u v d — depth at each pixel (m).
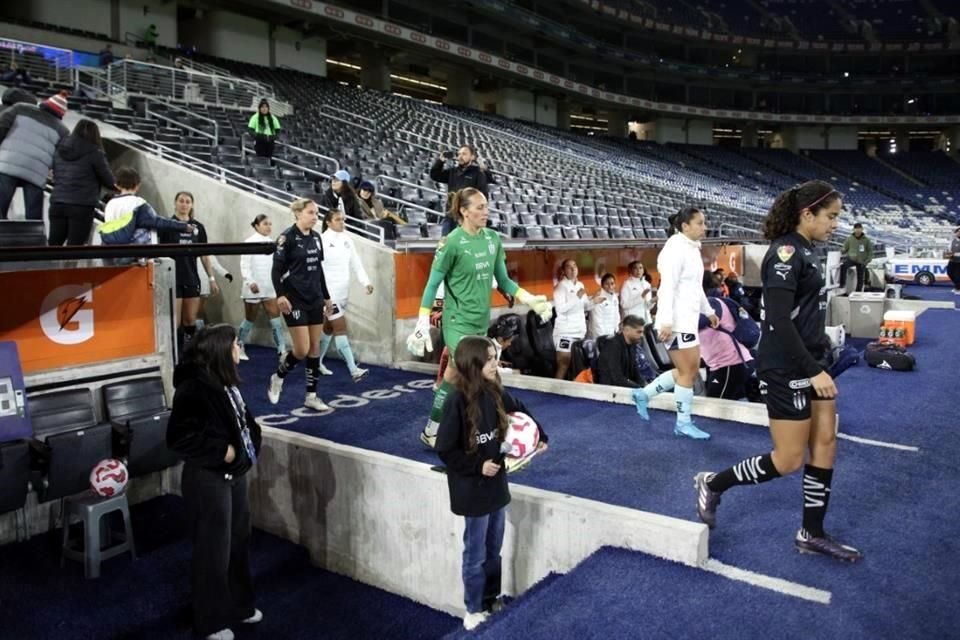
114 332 5.33
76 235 6.16
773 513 3.94
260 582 4.76
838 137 53.84
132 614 4.20
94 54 22.83
